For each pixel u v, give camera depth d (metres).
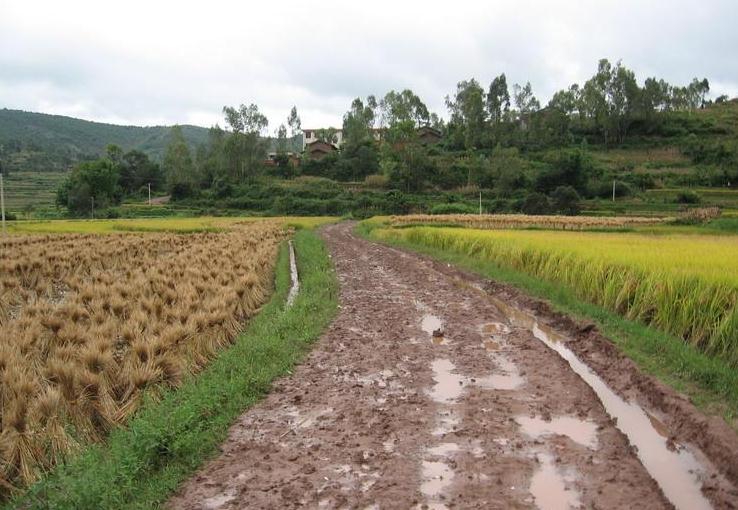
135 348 7.87
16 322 9.00
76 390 6.62
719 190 77.00
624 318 10.96
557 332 11.17
